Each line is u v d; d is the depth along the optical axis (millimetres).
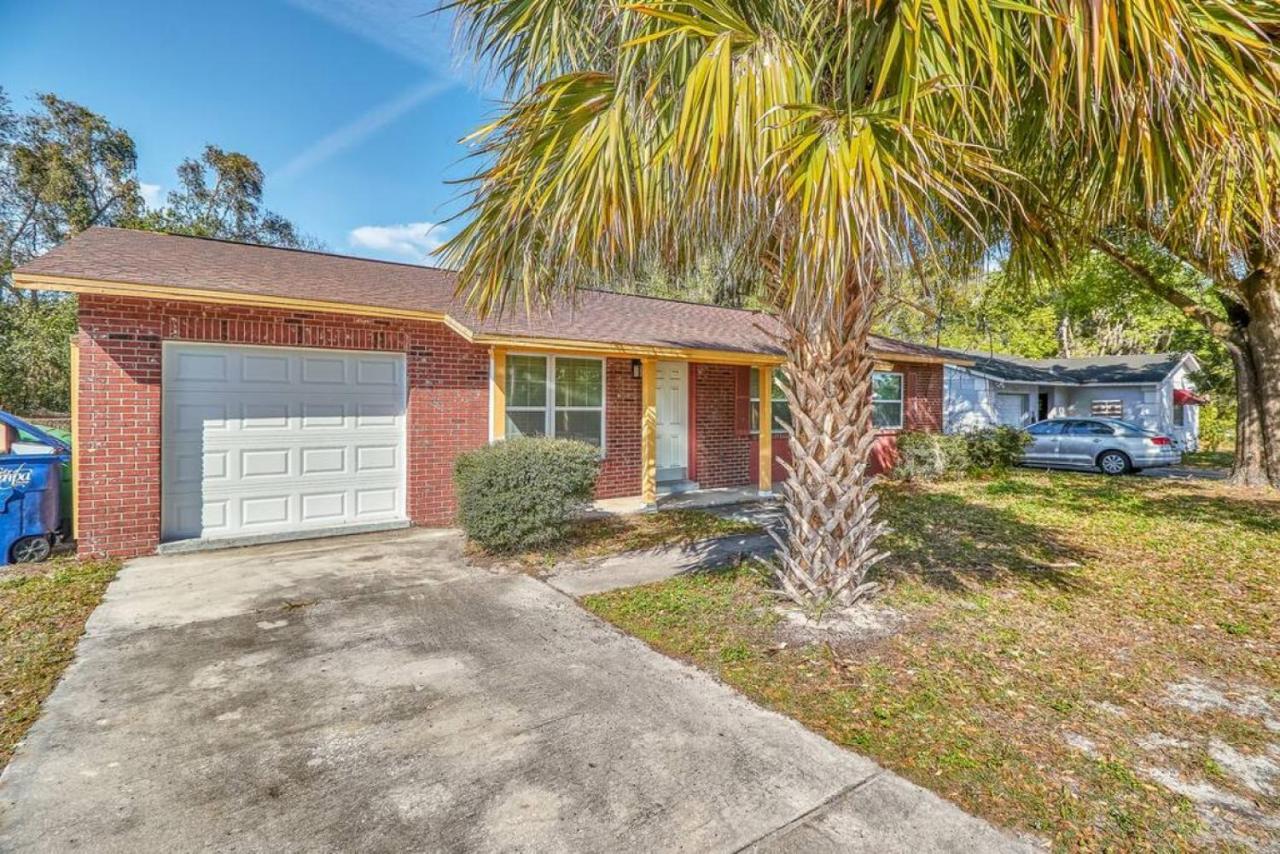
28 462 6055
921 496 10758
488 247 4184
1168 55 2609
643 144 3477
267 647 4230
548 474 6766
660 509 9398
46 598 5094
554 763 2871
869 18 3299
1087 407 22609
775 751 2975
